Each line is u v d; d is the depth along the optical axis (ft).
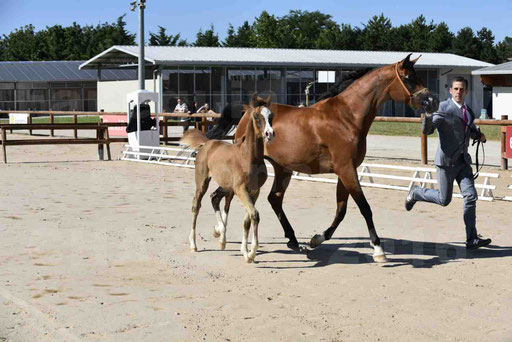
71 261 23.48
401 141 85.76
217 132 27.78
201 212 34.14
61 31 273.13
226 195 25.62
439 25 223.92
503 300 18.71
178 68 142.20
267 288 20.15
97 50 268.62
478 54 214.28
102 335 15.87
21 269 22.30
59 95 195.00
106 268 22.53
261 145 22.44
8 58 269.85
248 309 17.95
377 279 21.21
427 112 24.08
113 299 18.86
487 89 168.66
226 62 138.92
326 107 24.68
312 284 20.63
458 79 24.41
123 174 51.60
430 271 22.21
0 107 188.96
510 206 35.37
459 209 34.76
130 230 29.22
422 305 18.29
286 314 17.51
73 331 16.14
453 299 18.85
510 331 16.12
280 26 289.74
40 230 28.99
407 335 15.87
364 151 24.48
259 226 30.60
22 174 51.29
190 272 22.11
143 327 16.44
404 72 23.88
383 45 238.07
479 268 22.56
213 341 15.49
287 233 25.79
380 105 24.52
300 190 42.32
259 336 15.81
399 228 30.01
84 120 152.46
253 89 149.48
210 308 18.06
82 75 194.49
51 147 80.74
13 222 30.83
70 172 52.90
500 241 26.99
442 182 25.04
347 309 17.95
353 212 34.32
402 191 41.78
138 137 63.36
